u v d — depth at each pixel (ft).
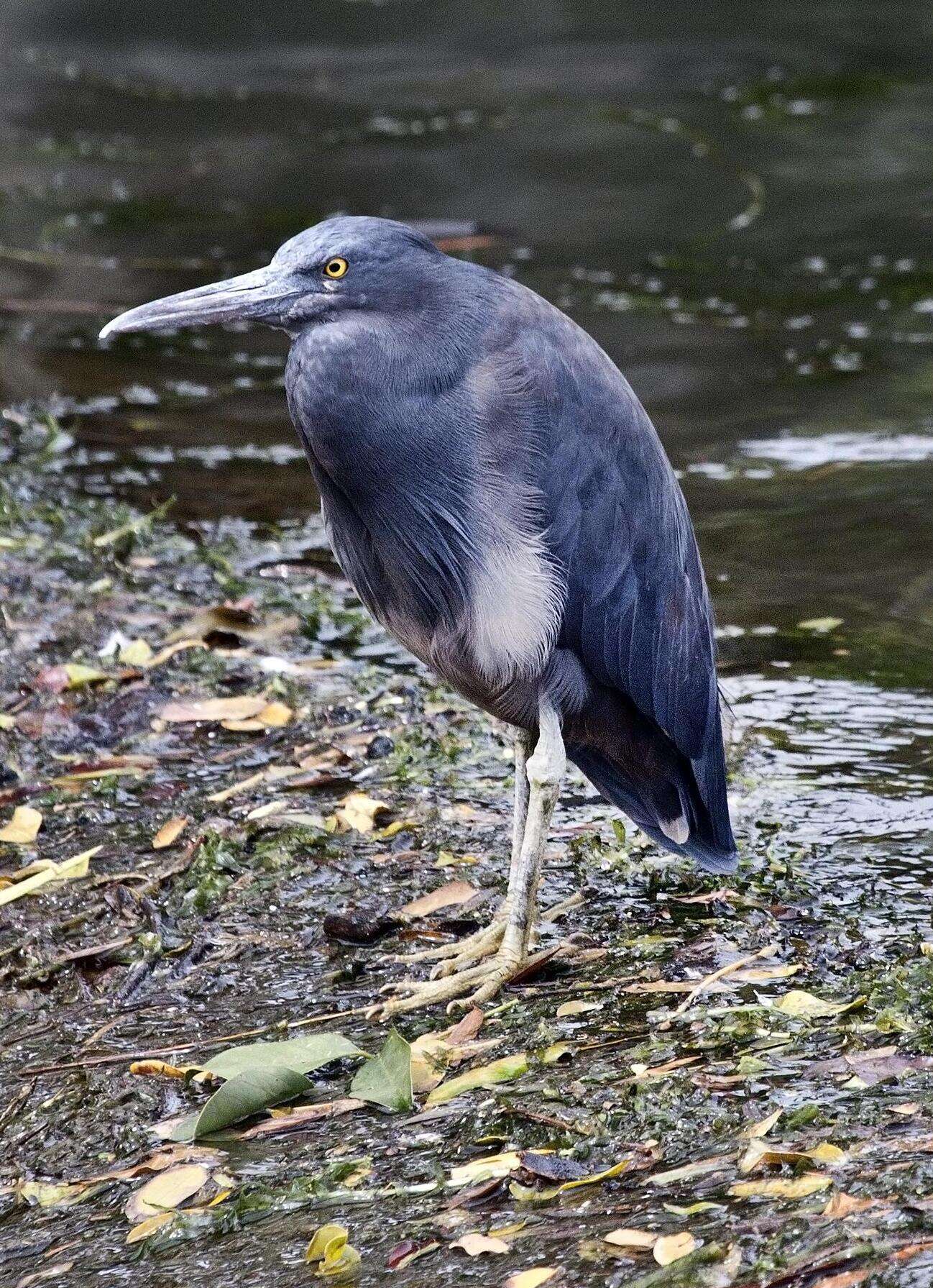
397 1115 23.56
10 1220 22.31
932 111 96.63
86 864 31.35
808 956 27.02
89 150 92.58
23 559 46.24
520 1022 25.93
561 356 27.25
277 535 48.29
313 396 27.07
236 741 36.68
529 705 28.37
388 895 30.32
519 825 29.50
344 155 90.48
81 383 61.26
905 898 28.96
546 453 26.96
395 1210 20.90
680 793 29.81
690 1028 24.75
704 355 61.72
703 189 83.35
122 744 36.65
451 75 108.78
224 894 30.55
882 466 51.62
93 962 28.71
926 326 64.23
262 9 127.95
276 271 27.17
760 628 41.37
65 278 71.92
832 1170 20.22
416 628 28.78
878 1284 17.66
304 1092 24.52
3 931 29.73
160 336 67.05
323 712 37.58
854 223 77.51
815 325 64.69
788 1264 18.22
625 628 28.12
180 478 52.60
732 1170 20.62
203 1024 26.78
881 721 36.42
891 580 43.91
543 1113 22.77
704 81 105.40
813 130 93.61
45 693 38.83
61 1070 25.63
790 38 115.96
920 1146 20.52
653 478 28.35
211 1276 19.97
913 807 32.63
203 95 104.88
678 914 29.09
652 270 71.77
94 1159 23.53
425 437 26.84
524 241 75.87
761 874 30.22
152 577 45.29
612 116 97.71
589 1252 19.07
